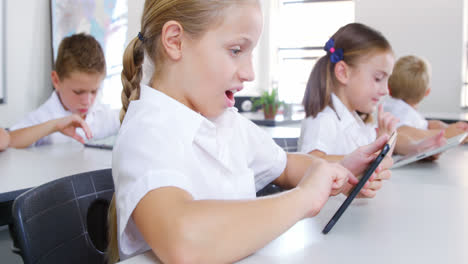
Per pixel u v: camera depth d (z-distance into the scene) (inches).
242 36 22.9
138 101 25.8
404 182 34.8
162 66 25.4
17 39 114.1
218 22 22.5
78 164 50.0
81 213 30.3
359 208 26.9
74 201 30.0
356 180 27.6
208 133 26.6
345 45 51.8
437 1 159.6
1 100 111.3
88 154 57.7
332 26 187.6
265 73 191.2
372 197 29.3
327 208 26.9
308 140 51.4
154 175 20.4
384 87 52.2
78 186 30.8
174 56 23.9
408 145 49.3
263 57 189.8
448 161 48.7
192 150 25.0
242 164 30.3
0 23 109.7
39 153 58.2
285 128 98.3
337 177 24.7
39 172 45.3
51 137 74.1
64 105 76.5
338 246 20.5
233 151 30.1
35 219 26.0
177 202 19.2
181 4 23.3
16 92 114.9
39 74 119.9
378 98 52.4
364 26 52.7
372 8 168.6
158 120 24.1
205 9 22.4
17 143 62.5
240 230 18.5
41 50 119.6
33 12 117.2
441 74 161.8
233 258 18.3
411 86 80.3
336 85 53.3
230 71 23.2
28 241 24.9
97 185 32.3
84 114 76.1
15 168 47.3
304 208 21.2
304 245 20.6
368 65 50.7
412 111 79.0
